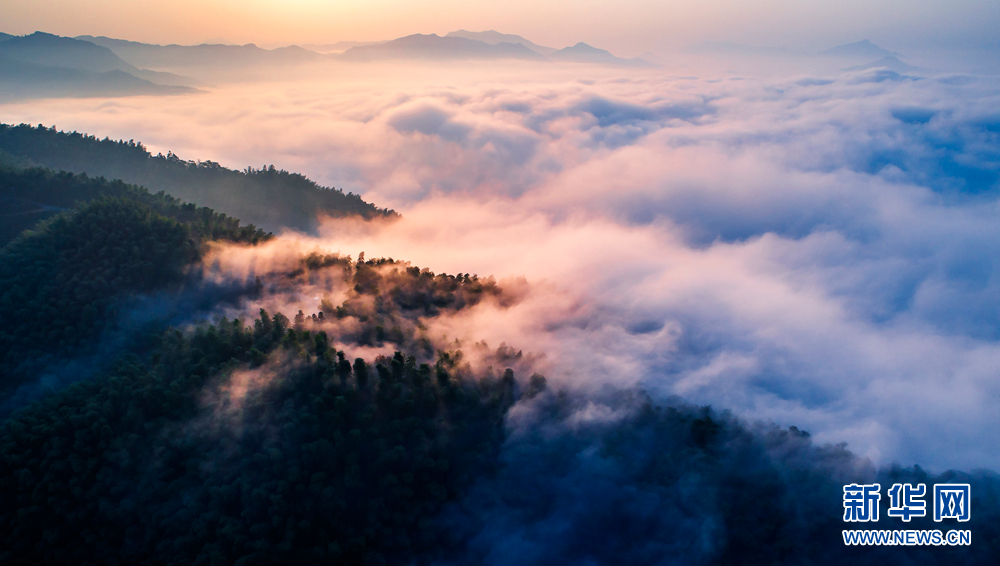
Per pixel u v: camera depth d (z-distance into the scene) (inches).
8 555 2518.5
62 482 2610.7
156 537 2559.1
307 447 2682.1
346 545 2613.2
